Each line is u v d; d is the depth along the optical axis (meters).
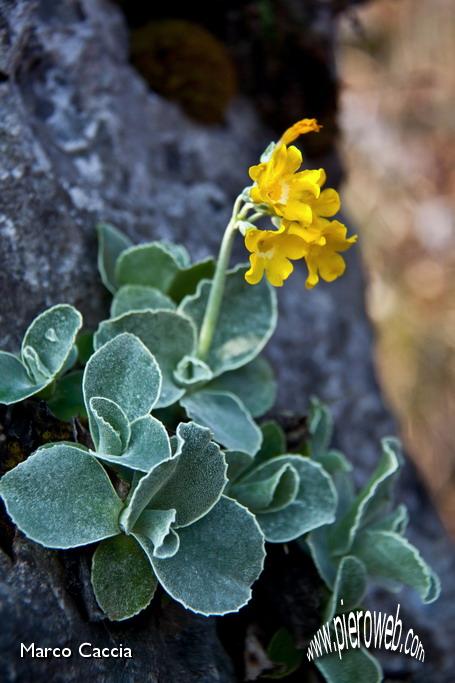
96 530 0.50
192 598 0.51
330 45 0.76
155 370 0.53
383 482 0.58
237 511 0.53
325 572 0.57
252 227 0.53
